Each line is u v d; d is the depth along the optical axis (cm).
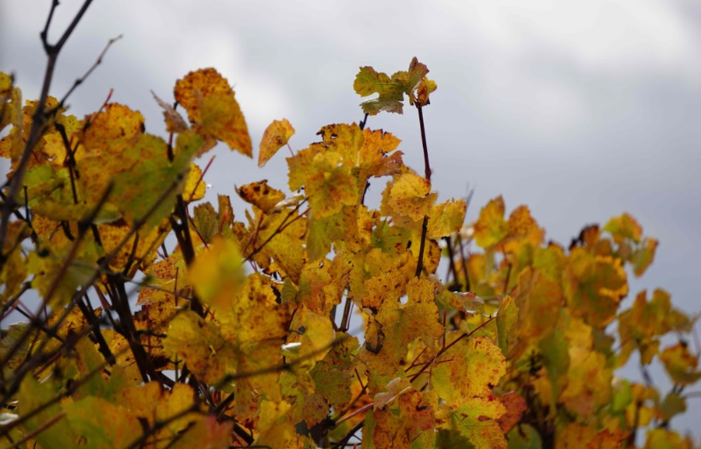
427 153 244
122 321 226
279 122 237
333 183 231
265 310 220
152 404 215
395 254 252
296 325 242
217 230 234
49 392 216
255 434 240
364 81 246
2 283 215
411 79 245
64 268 206
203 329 219
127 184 217
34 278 212
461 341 248
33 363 210
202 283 198
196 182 230
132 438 213
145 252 230
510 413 257
